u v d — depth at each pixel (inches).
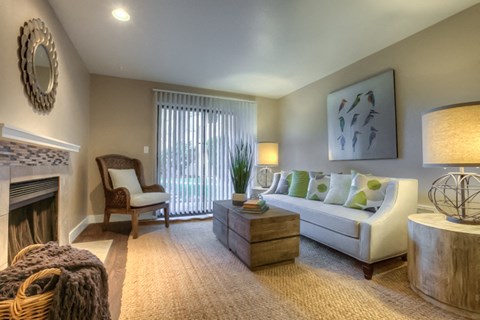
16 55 61.7
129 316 57.7
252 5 83.1
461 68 86.6
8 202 55.3
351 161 131.2
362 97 123.6
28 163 65.4
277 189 148.6
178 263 88.1
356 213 91.0
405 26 96.0
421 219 71.7
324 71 142.4
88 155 143.1
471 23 83.9
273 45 111.3
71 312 34.9
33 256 45.0
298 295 67.2
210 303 63.2
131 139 154.4
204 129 171.9
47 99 79.4
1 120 55.1
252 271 81.8
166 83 163.3
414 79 101.4
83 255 46.0
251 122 189.3
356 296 66.9
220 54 120.5
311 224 102.0
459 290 58.8
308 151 165.2
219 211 111.3
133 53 119.3
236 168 112.8
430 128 68.0
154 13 87.4
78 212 122.5
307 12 87.0
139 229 133.6
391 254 81.7
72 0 80.0
